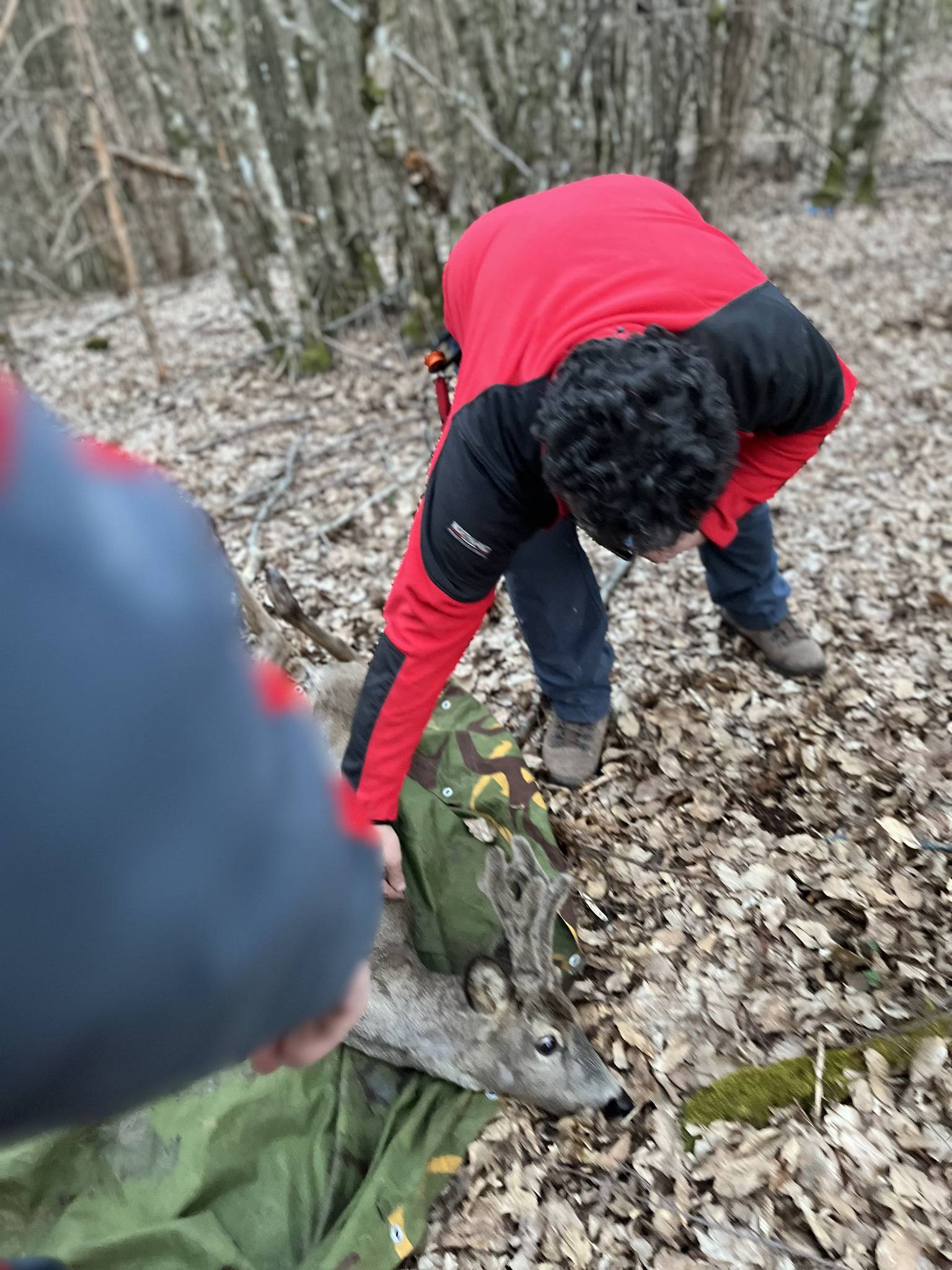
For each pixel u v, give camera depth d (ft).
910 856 7.22
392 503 12.67
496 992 5.58
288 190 20.76
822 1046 6.00
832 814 7.65
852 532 11.14
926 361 15.21
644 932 6.89
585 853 7.52
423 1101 5.76
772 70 26.58
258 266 16.72
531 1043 5.52
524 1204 5.43
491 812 6.84
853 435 13.28
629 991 6.50
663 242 4.91
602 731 8.30
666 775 8.16
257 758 1.19
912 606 9.85
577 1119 5.79
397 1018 5.74
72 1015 1.07
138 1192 5.14
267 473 13.94
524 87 17.42
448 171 16.10
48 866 0.94
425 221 16.30
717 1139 5.58
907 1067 5.76
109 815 0.96
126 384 18.26
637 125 19.02
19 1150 5.10
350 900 1.45
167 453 14.90
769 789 7.93
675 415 4.02
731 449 4.30
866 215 23.54
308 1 16.71
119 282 25.58
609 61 17.98
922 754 8.09
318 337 17.01
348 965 1.51
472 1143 5.68
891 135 31.60
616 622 10.05
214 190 15.97
